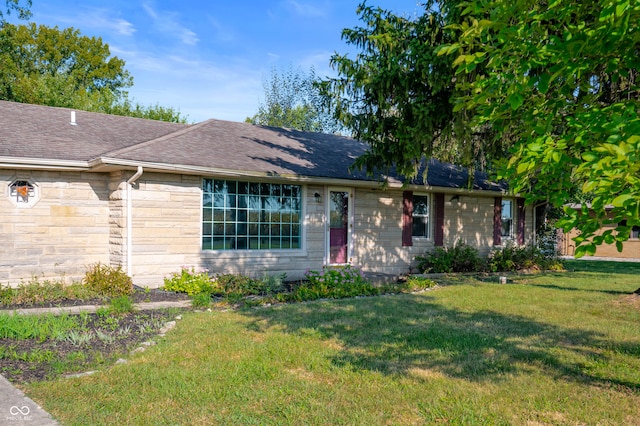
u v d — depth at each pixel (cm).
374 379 473
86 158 996
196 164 1034
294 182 1225
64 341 588
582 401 425
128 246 998
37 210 977
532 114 416
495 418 389
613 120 321
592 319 765
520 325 715
